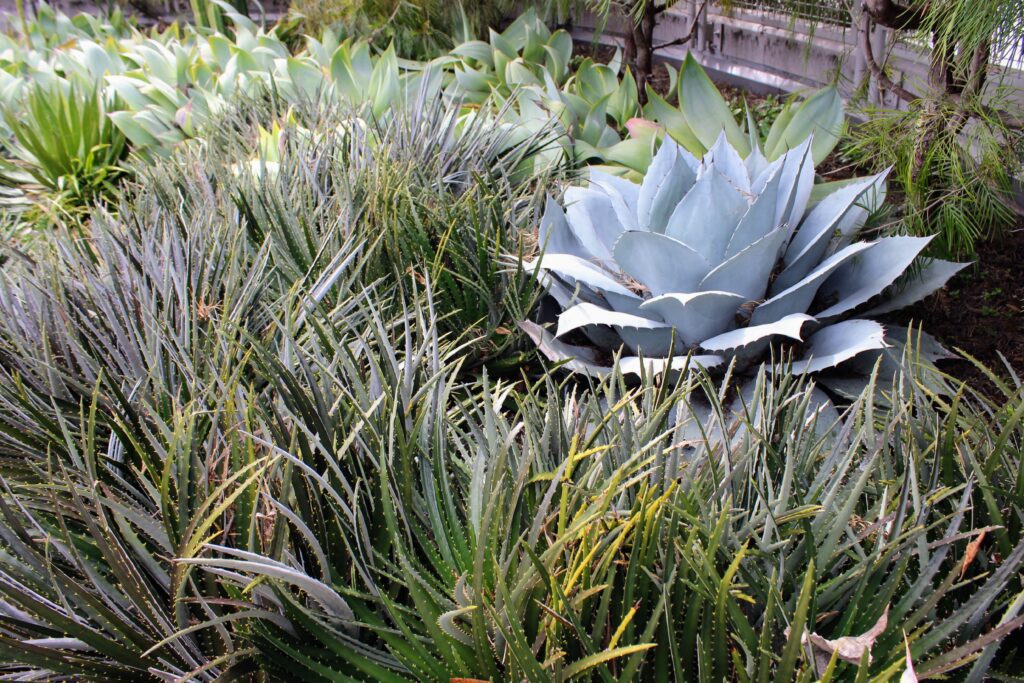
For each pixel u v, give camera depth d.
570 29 7.00
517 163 3.47
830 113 3.07
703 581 1.12
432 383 1.59
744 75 5.09
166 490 1.31
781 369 1.96
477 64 5.65
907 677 0.90
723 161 2.72
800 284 2.21
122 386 1.90
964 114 2.52
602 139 3.91
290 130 3.60
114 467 1.65
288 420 1.60
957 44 2.37
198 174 3.06
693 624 1.17
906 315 2.69
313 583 1.20
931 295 2.69
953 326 2.63
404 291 2.44
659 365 2.23
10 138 4.82
